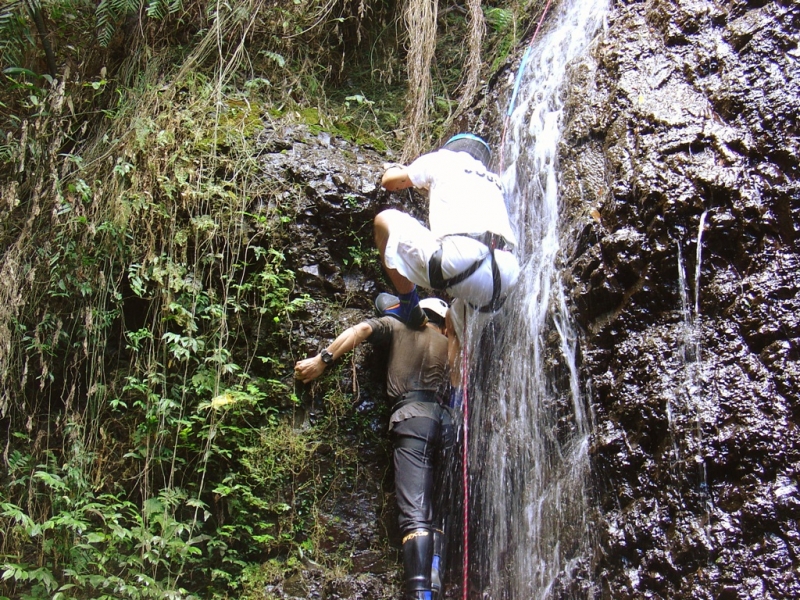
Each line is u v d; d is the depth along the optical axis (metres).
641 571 2.52
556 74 3.57
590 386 2.84
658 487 2.57
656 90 3.04
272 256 3.39
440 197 3.13
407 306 3.36
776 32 2.87
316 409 3.37
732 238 2.64
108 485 3.31
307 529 3.30
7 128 3.81
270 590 3.19
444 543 3.22
